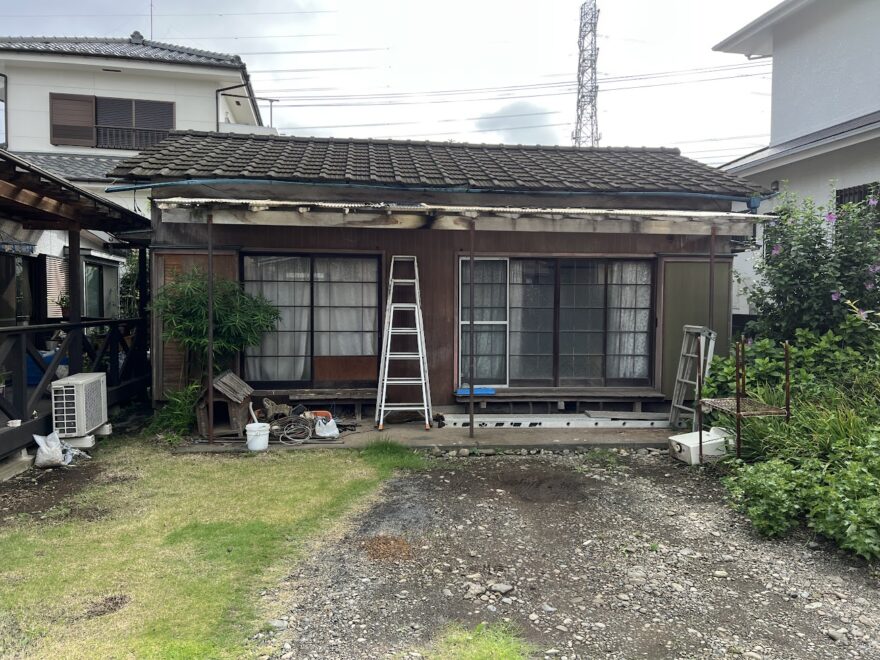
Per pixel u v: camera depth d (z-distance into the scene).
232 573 2.96
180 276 5.75
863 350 5.48
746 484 3.75
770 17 10.16
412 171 6.53
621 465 4.99
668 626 2.56
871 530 3.09
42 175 4.45
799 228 6.08
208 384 5.30
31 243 7.39
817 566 3.14
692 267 6.55
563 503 4.06
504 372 6.60
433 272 6.41
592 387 6.64
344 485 4.34
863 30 8.78
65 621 2.52
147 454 5.12
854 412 4.41
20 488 4.25
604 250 6.52
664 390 6.54
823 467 3.85
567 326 6.63
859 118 8.47
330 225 5.14
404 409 5.98
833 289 5.71
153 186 5.67
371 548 3.28
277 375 6.31
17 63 11.80
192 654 2.29
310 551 3.23
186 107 12.75
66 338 5.62
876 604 2.77
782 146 9.48
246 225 6.04
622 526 3.66
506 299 6.53
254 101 14.63
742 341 5.22
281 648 2.35
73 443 5.15
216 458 5.02
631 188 6.37
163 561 3.08
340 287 6.36
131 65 12.08
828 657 2.35
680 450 5.04
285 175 5.89
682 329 6.56
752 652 2.38
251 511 3.81
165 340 5.68
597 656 2.33
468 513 3.84
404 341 6.42
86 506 3.89
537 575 3.01
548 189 6.27
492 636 2.44
